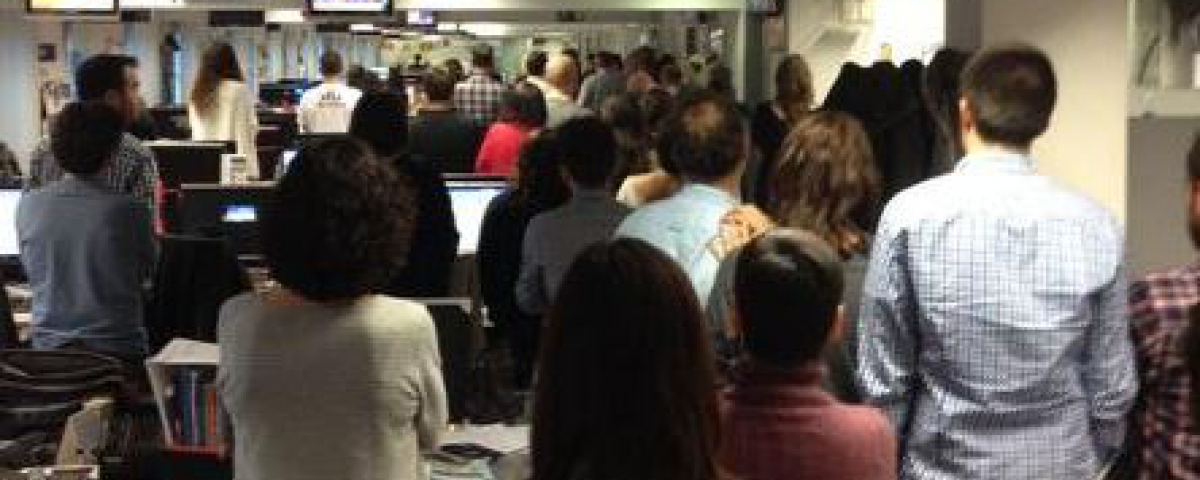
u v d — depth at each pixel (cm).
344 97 1042
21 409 375
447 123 799
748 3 1195
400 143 485
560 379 170
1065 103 472
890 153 552
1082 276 266
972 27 498
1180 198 466
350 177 246
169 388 332
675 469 166
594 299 169
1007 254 266
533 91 743
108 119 425
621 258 171
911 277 271
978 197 268
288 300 254
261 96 1680
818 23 1058
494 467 329
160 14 1614
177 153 712
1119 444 277
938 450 275
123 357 425
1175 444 264
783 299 205
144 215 432
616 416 167
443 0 1262
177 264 446
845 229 299
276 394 249
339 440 248
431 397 258
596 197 446
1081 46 469
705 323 175
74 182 427
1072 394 271
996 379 268
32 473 341
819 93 1059
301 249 244
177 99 1938
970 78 272
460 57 3120
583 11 1334
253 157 927
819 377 210
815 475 204
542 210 499
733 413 207
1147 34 473
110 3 1204
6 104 1241
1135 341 273
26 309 532
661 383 167
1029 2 473
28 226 427
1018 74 267
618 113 595
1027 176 270
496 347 443
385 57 3088
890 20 1022
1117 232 272
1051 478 270
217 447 330
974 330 267
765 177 381
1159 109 471
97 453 352
